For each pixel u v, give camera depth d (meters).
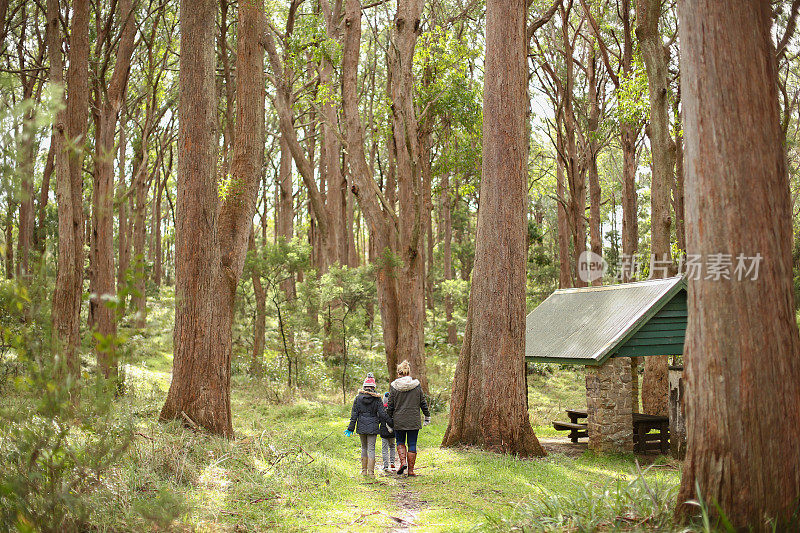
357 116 18.27
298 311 20.41
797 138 23.69
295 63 18.31
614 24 23.53
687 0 4.84
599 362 11.79
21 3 18.38
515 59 12.12
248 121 11.96
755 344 4.55
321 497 7.57
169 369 20.27
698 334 4.79
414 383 9.49
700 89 4.74
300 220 49.56
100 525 5.27
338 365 23.23
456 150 21.08
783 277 4.64
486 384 11.77
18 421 4.67
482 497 7.88
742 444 4.55
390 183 28.20
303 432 12.50
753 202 4.59
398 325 18.00
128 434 5.46
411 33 17.00
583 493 5.88
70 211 12.65
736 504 4.54
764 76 4.70
